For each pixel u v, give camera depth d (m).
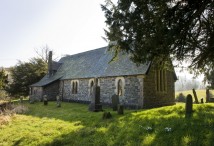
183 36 8.12
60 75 32.81
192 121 8.16
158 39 7.95
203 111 10.19
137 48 8.84
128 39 8.85
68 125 10.77
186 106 9.77
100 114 13.68
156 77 20.05
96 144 7.51
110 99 21.78
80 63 31.22
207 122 7.76
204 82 10.82
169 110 11.38
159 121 8.90
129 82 19.77
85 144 7.71
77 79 27.83
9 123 12.30
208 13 8.20
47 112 16.69
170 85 21.86
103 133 8.56
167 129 7.41
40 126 11.02
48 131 9.75
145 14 8.11
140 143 6.88
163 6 7.96
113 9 8.80
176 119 8.78
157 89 20.02
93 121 11.21
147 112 11.63
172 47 8.52
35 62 40.44
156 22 7.98
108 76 22.03
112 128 8.99
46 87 30.92
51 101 30.00
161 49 8.45
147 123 8.84
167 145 6.39
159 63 10.30
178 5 7.95
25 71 38.78
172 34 7.70
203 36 8.76
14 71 38.78
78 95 27.36
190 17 7.96
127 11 8.30
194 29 8.62
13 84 37.97
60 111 17.03
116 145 7.18
